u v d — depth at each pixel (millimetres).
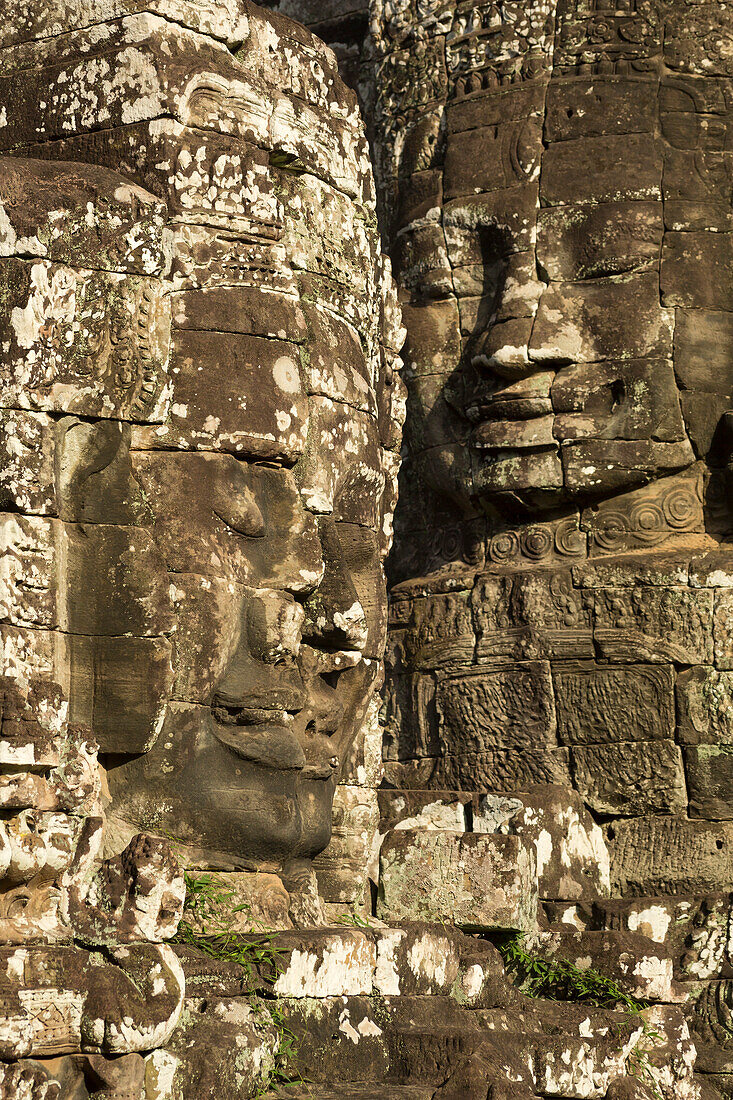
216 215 10406
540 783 16156
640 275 16516
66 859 8242
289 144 11305
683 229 16609
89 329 9531
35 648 8852
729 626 15875
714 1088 13625
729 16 16984
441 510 17859
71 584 9500
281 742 10344
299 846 10891
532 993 12625
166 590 9766
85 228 9594
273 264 10664
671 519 16438
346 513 11648
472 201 17203
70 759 8484
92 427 9562
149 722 9688
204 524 10180
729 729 15695
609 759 15953
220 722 10195
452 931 11523
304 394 10789
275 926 10328
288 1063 9352
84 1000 7918
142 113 10367
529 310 16672
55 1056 7812
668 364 16375
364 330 12164
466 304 17406
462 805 14164
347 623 11164
